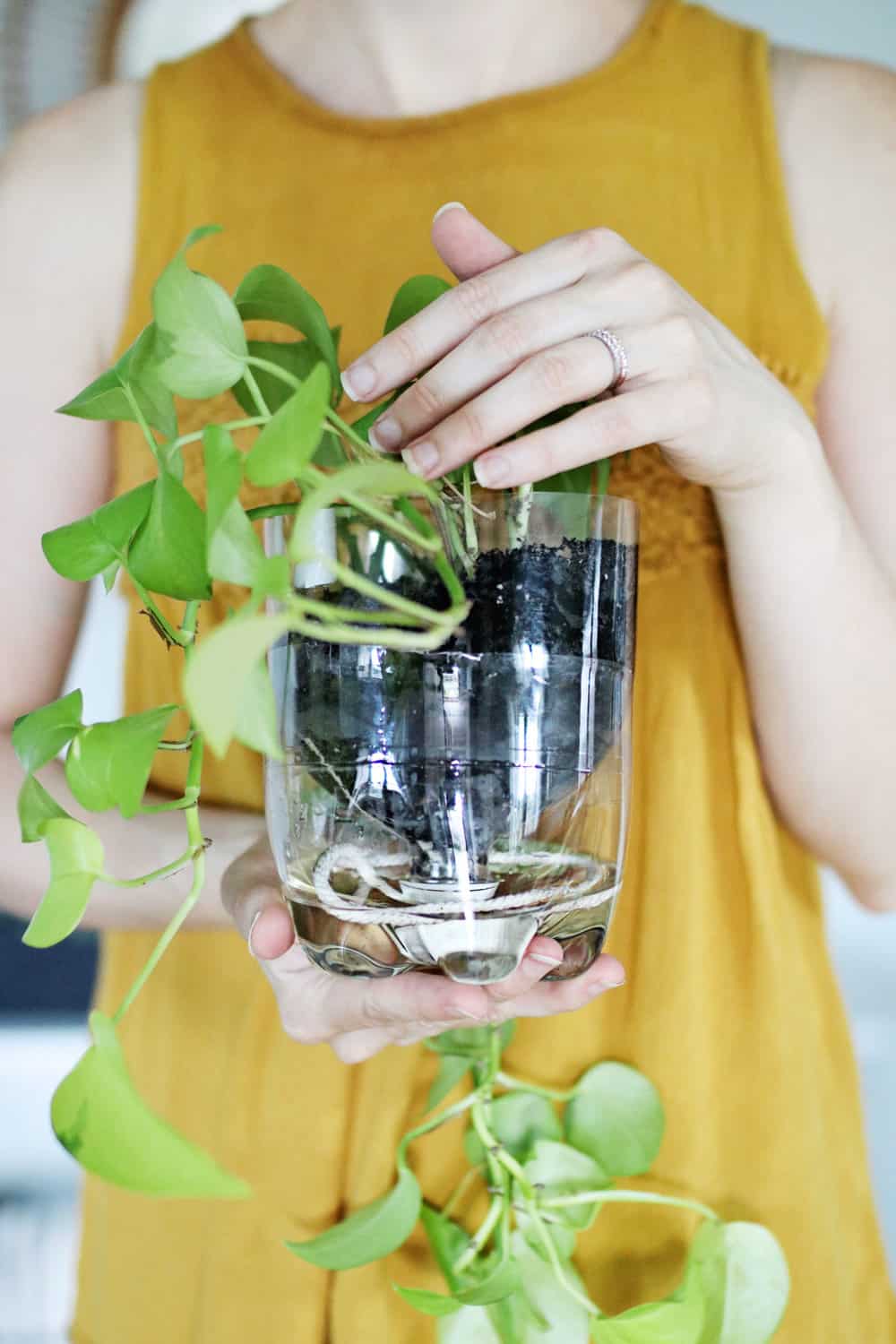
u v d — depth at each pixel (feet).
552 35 2.63
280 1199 2.43
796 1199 2.37
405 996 1.80
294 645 1.71
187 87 2.72
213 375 1.62
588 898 1.75
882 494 2.50
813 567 2.22
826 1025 2.59
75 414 1.70
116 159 2.72
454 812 1.67
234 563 1.45
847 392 2.53
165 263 2.67
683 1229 2.36
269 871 2.17
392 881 1.69
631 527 1.78
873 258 2.48
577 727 1.70
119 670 6.00
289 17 2.73
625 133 2.58
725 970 2.46
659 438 1.81
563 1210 2.20
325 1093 2.44
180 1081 2.57
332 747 1.69
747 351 2.07
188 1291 2.51
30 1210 5.47
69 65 5.85
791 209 2.54
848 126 2.53
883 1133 5.64
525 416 1.74
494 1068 2.17
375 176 2.62
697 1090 2.39
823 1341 2.34
